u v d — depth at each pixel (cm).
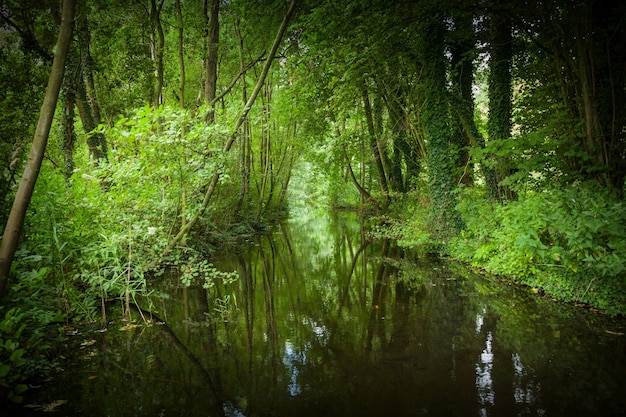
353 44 862
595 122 696
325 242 1435
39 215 534
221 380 387
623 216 500
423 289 727
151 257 812
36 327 452
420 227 1181
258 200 2058
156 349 469
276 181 2320
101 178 761
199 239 1148
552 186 749
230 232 1447
